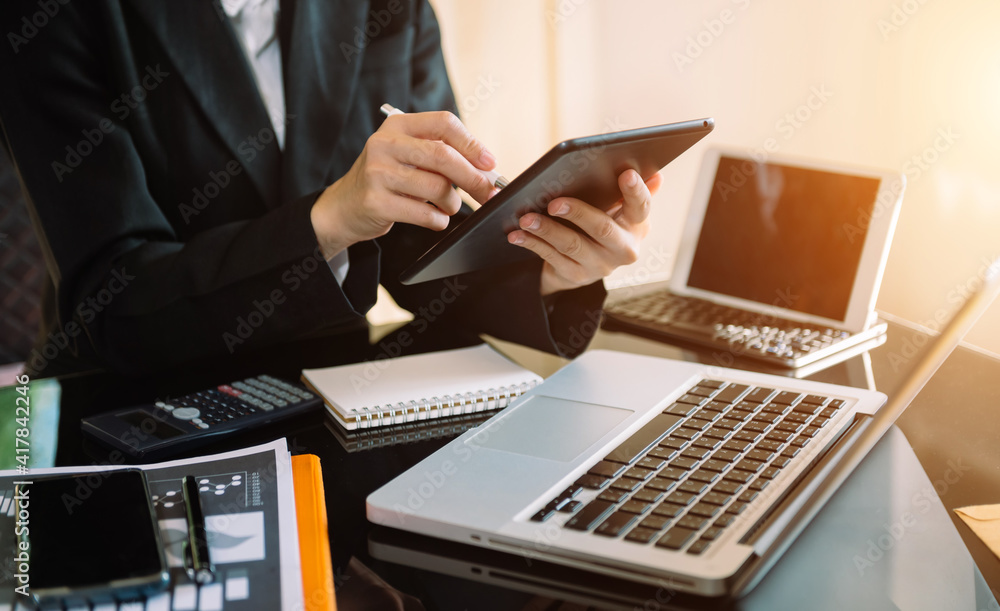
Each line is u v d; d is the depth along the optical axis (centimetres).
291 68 98
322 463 60
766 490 50
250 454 57
